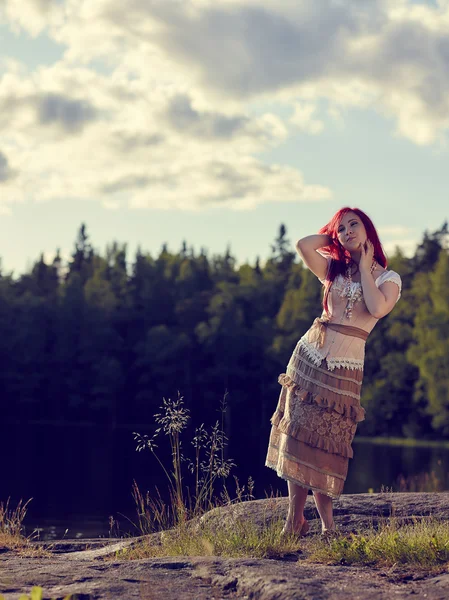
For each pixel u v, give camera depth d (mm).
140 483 24688
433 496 6617
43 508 19219
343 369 5117
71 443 45625
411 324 65938
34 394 75312
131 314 80688
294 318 70938
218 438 6129
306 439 5086
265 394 72062
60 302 76375
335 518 6059
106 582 3760
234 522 5672
